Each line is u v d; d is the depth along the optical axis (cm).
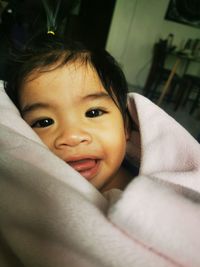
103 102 59
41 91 56
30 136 48
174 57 487
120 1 439
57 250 34
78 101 56
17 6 143
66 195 36
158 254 32
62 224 34
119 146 59
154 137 57
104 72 60
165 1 447
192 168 51
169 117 61
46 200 36
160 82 431
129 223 29
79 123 55
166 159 54
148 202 30
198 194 36
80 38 364
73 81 56
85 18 373
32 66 58
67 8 108
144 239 30
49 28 88
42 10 112
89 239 32
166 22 461
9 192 40
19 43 121
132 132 68
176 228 30
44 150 43
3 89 59
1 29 138
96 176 58
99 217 33
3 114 49
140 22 460
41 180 38
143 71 491
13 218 39
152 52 477
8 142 44
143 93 437
